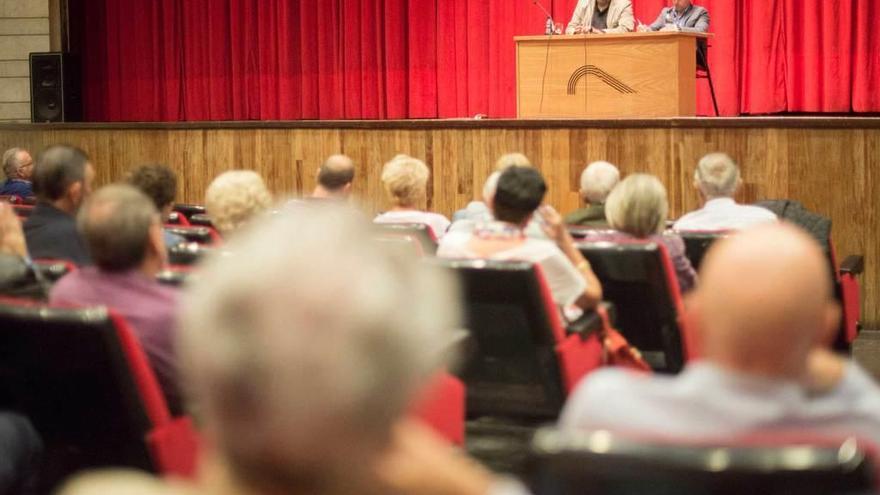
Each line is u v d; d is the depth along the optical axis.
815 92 10.18
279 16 12.11
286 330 0.88
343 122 8.41
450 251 3.90
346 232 0.92
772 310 1.60
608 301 4.16
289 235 0.91
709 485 1.38
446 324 0.96
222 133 8.86
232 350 0.88
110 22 12.59
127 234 2.84
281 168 8.68
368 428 0.92
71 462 2.74
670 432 1.67
